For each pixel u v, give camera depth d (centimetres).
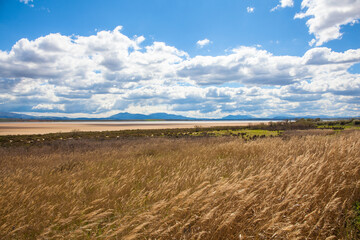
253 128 5850
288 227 287
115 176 703
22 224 411
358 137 869
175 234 320
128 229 354
